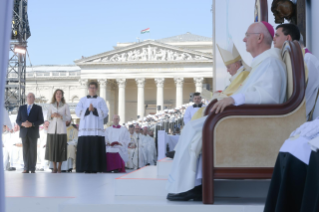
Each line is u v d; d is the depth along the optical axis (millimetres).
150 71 60812
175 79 60156
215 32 7859
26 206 3867
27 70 77750
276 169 2066
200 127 3029
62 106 9320
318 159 1748
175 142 10352
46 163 13727
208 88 9039
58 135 9172
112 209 3021
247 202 3023
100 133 9031
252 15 6082
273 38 3639
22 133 8992
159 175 4117
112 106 69125
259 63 3162
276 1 4898
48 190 4621
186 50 59969
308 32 4797
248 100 2904
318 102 4227
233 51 3732
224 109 2914
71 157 12508
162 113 26922
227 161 2898
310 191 1770
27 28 21812
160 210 2924
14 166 13695
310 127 1895
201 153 3031
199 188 3094
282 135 2885
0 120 2143
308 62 3451
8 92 23281
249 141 2893
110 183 5633
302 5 4672
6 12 2154
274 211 2031
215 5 7918
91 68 62156
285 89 3082
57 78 69062
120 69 61469
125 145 13938
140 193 3551
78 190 4602
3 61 2145
